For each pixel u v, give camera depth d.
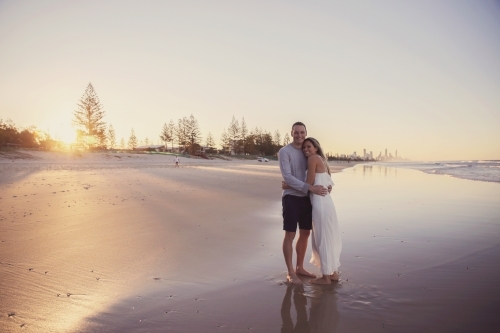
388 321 2.99
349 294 3.59
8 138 56.56
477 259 4.80
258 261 4.68
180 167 34.75
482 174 29.30
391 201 10.93
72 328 2.79
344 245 5.55
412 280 3.99
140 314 3.06
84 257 4.64
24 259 4.50
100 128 68.44
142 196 10.61
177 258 4.71
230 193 12.19
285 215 4.22
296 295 3.56
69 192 11.17
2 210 7.80
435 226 7.01
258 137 120.56
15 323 2.84
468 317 3.07
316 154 4.31
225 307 3.25
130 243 5.38
